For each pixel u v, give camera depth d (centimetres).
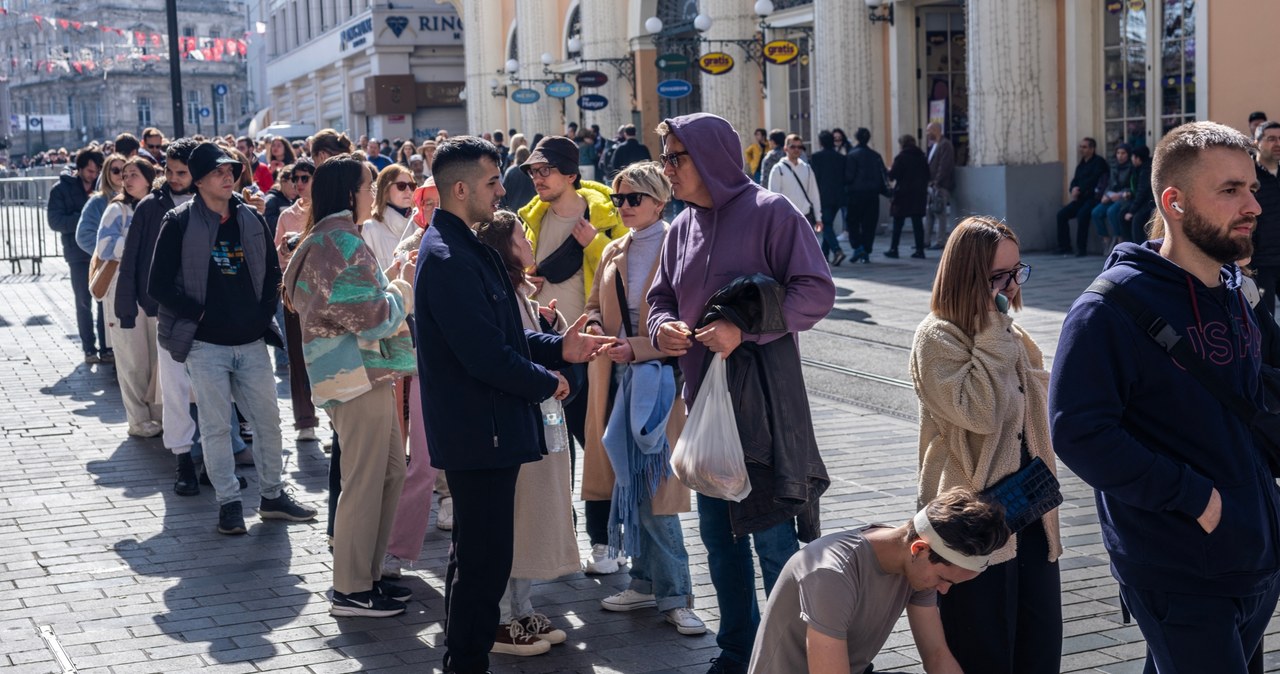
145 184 875
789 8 2327
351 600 546
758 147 2172
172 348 649
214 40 6906
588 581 591
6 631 530
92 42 10212
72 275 1174
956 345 396
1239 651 335
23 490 755
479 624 456
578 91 3180
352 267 536
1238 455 333
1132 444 326
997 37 1741
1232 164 324
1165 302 335
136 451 849
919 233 1767
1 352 1248
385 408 544
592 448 573
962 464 397
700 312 449
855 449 797
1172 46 1595
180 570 609
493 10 3894
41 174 4556
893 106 2081
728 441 425
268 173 1647
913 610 362
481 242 455
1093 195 1638
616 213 611
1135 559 341
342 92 5494
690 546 625
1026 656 404
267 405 679
